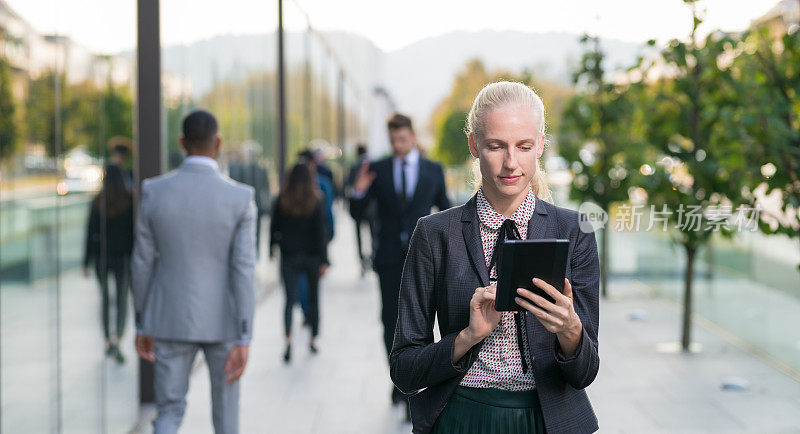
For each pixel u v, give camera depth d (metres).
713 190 7.45
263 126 12.27
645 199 7.99
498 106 2.08
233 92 9.96
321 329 9.38
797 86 6.29
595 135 10.35
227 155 9.43
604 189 10.23
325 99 22.92
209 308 4.05
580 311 2.18
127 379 5.39
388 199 5.82
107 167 5.04
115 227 5.18
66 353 4.27
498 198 2.20
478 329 2.04
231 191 4.09
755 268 7.88
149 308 4.09
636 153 9.95
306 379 7.15
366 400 6.48
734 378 6.93
